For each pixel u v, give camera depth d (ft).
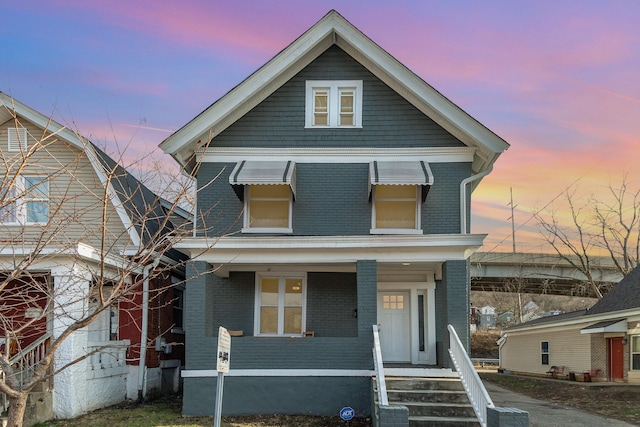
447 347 43.91
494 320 281.74
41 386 39.27
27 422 37.27
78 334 40.98
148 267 47.67
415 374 42.22
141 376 49.44
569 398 63.16
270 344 43.78
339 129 49.21
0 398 35.78
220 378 25.82
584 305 233.96
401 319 52.39
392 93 49.57
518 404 58.03
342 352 43.45
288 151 48.98
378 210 48.83
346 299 49.78
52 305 30.68
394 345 52.01
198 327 43.98
